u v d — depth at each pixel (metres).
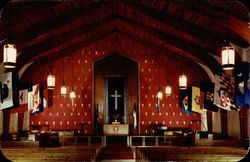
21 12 12.03
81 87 22.53
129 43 22.64
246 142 13.21
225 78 12.60
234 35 12.79
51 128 22.23
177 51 19.31
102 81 22.91
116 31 20.62
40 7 12.41
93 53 22.67
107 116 22.75
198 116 22.56
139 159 13.96
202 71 20.30
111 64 22.67
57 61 22.59
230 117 17.09
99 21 17.14
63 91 18.97
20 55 16.56
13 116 18.67
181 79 15.52
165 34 16.95
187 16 13.11
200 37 14.88
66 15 14.57
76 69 22.61
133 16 16.12
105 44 22.67
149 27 16.86
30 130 20.06
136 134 22.44
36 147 15.62
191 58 19.33
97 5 14.78
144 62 22.67
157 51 21.34
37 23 14.02
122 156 17.02
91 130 22.30
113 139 22.22
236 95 10.22
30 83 16.17
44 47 17.08
